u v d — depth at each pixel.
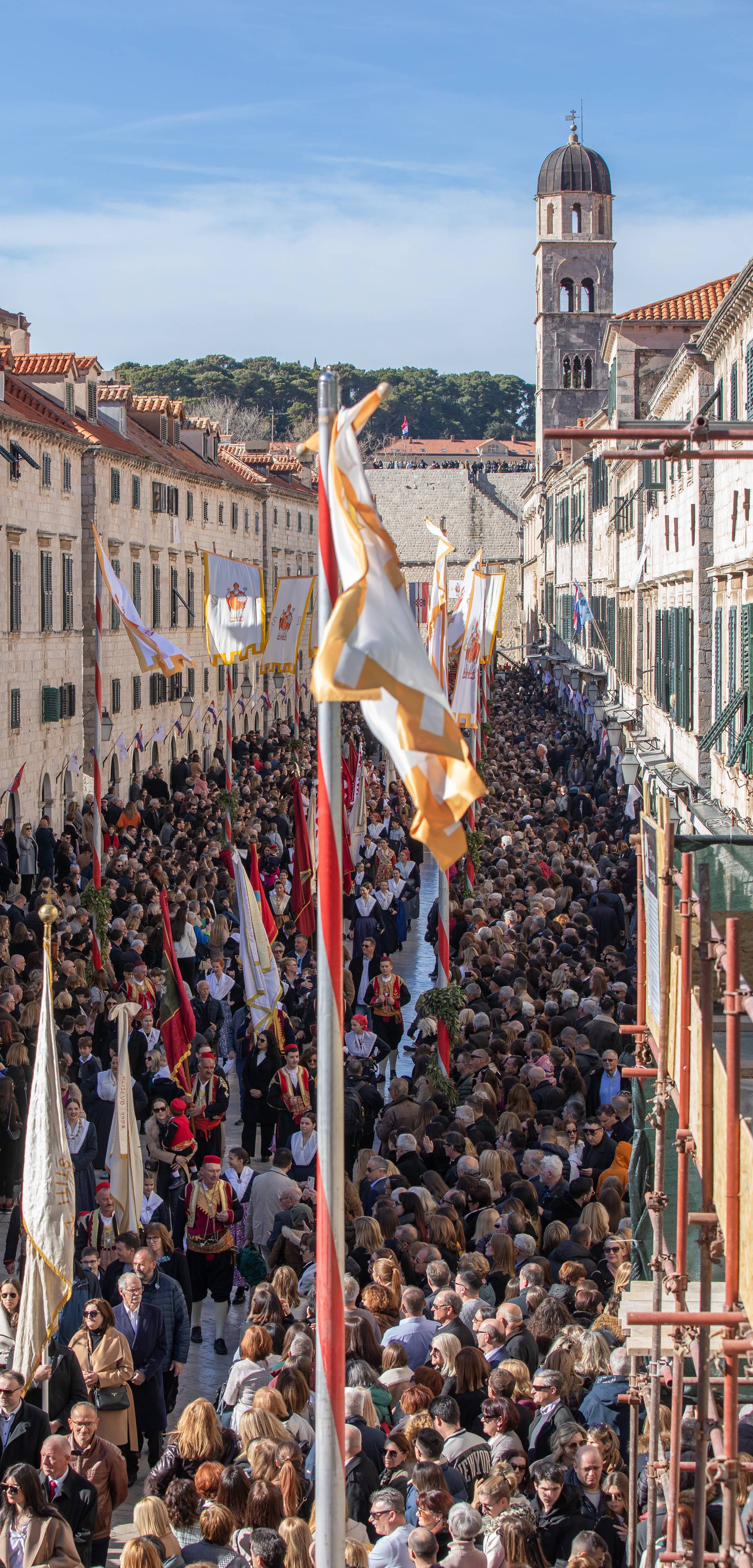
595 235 102.56
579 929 23.06
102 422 54.22
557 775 45.22
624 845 29.39
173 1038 18.11
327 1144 7.20
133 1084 17.45
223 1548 8.59
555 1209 13.48
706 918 7.20
